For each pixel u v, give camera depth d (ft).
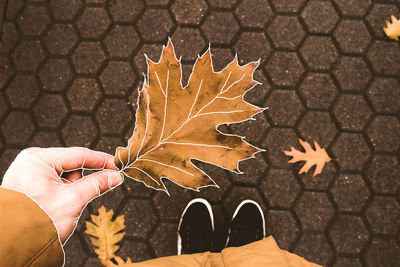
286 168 5.78
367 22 5.81
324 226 5.78
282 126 5.78
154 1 5.82
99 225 5.76
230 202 5.79
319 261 5.77
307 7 5.80
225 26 5.80
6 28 5.88
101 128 5.83
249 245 5.10
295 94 5.79
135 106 5.82
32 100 5.87
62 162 3.74
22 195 2.81
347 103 5.78
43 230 2.84
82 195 3.58
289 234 5.78
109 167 3.96
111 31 5.83
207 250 5.72
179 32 5.81
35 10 5.88
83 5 5.85
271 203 5.79
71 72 5.85
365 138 5.79
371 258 5.78
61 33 5.86
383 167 5.78
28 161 3.57
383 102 5.79
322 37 5.80
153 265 4.78
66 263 5.82
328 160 5.75
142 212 5.80
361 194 5.78
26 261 2.72
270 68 5.80
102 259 5.78
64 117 5.85
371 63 5.80
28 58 5.88
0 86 5.89
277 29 5.79
